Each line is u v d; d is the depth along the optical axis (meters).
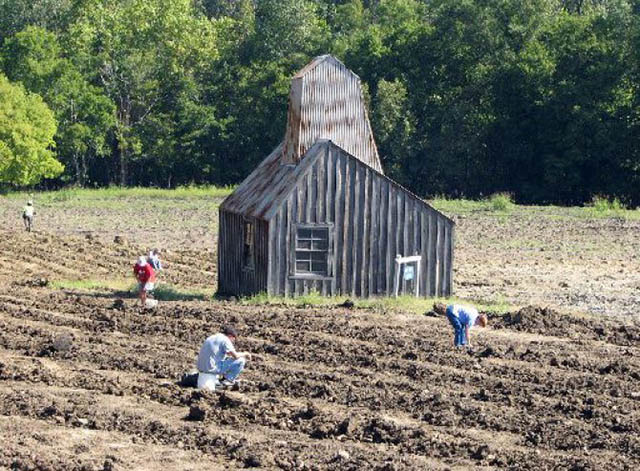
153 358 67.50
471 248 143.00
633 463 45.62
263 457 45.00
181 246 146.75
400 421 52.25
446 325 81.56
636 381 61.69
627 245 147.62
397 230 97.88
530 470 44.31
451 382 60.72
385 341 73.19
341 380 60.88
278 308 89.88
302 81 99.44
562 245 147.00
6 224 173.88
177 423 51.06
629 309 93.38
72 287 105.62
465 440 48.84
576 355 69.38
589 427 51.00
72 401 55.03
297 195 95.06
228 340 58.75
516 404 55.69
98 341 73.06
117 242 147.12
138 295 99.00
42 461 44.19
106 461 43.94
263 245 95.31
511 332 78.75
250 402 54.25
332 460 45.12
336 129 100.88
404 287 98.31
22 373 61.38
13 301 92.19
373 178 97.12
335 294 96.25
